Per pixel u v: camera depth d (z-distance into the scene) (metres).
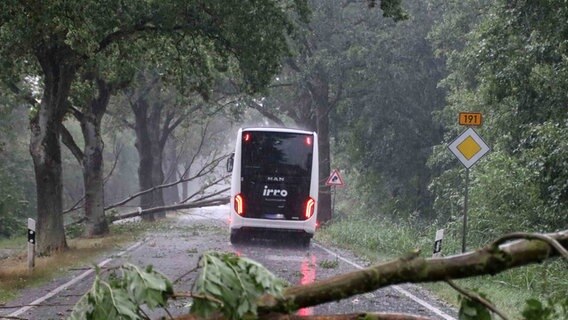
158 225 42.12
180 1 23.73
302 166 28.66
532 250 3.29
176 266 20.28
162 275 3.65
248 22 23.97
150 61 29.69
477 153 19.72
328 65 42.03
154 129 51.28
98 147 33.19
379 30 43.47
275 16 24.27
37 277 18.16
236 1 23.66
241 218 28.53
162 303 3.54
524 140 22.50
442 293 16.23
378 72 43.25
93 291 3.65
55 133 25.34
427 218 46.06
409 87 44.44
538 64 21.58
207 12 24.25
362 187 54.97
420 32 43.47
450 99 35.84
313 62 42.88
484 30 23.45
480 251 3.36
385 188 49.53
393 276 3.40
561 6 19.91
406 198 48.09
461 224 26.73
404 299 15.29
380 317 3.82
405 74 43.12
